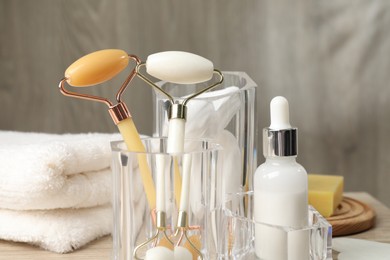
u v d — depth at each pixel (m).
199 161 0.49
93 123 1.41
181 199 0.48
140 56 1.39
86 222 0.62
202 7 1.37
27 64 1.41
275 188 0.51
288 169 0.51
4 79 1.42
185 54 0.48
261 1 1.36
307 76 1.36
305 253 0.51
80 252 0.60
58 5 1.39
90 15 1.39
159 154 0.48
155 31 1.38
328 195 0.70
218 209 0.52
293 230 0.51
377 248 0.61
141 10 1.38
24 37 1.40
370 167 1.36
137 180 0.49
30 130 1.42
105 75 0.49
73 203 0.61
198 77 0.48
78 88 1.41
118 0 1.38
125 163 0.49
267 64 1.37
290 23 1.36
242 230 0.54
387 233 0.68
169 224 0.48
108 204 0.66
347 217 0.70
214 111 0.59
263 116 1.38
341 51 1.35
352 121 1.36
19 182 0.59
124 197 0.50
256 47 1.37
